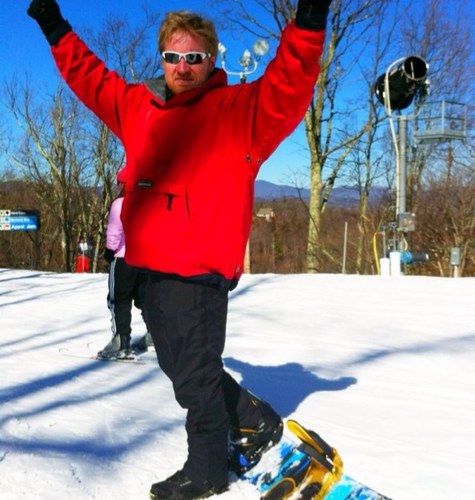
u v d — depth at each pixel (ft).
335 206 70.03
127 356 13.69
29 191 112.68
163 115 6.72
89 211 100.27
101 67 7.52
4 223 72.59
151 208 6.64
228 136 6.45
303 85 5.94
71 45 7.50
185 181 6.51
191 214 6.49
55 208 98.89
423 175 60.29
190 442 6.92
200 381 6.76
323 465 6.49
